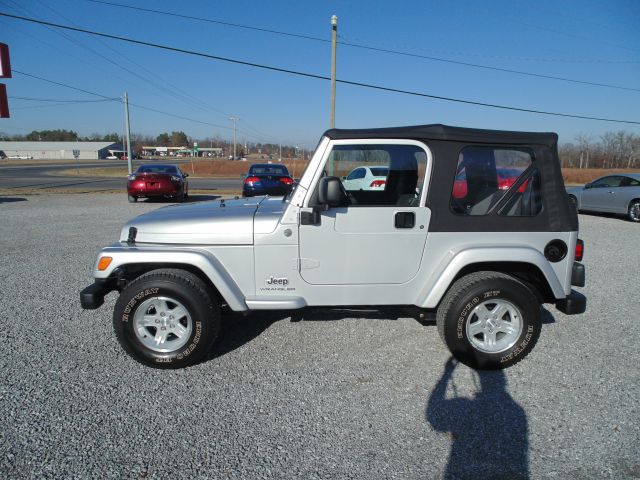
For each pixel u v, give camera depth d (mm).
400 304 3391
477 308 3258
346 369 3275
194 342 3188
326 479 2158
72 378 3088
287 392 2953
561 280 3355
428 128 3211
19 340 3670
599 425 2605
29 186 21422
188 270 3352
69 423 2574
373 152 3303
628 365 3357
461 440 2469
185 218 3357
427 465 2268
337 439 2471
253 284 3316
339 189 3070
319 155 3221
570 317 4352
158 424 2584
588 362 3404
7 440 2406
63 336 3764
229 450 2365
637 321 4250
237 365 3326
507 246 3246
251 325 4082
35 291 4918
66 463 2240
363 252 3275
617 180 11750
